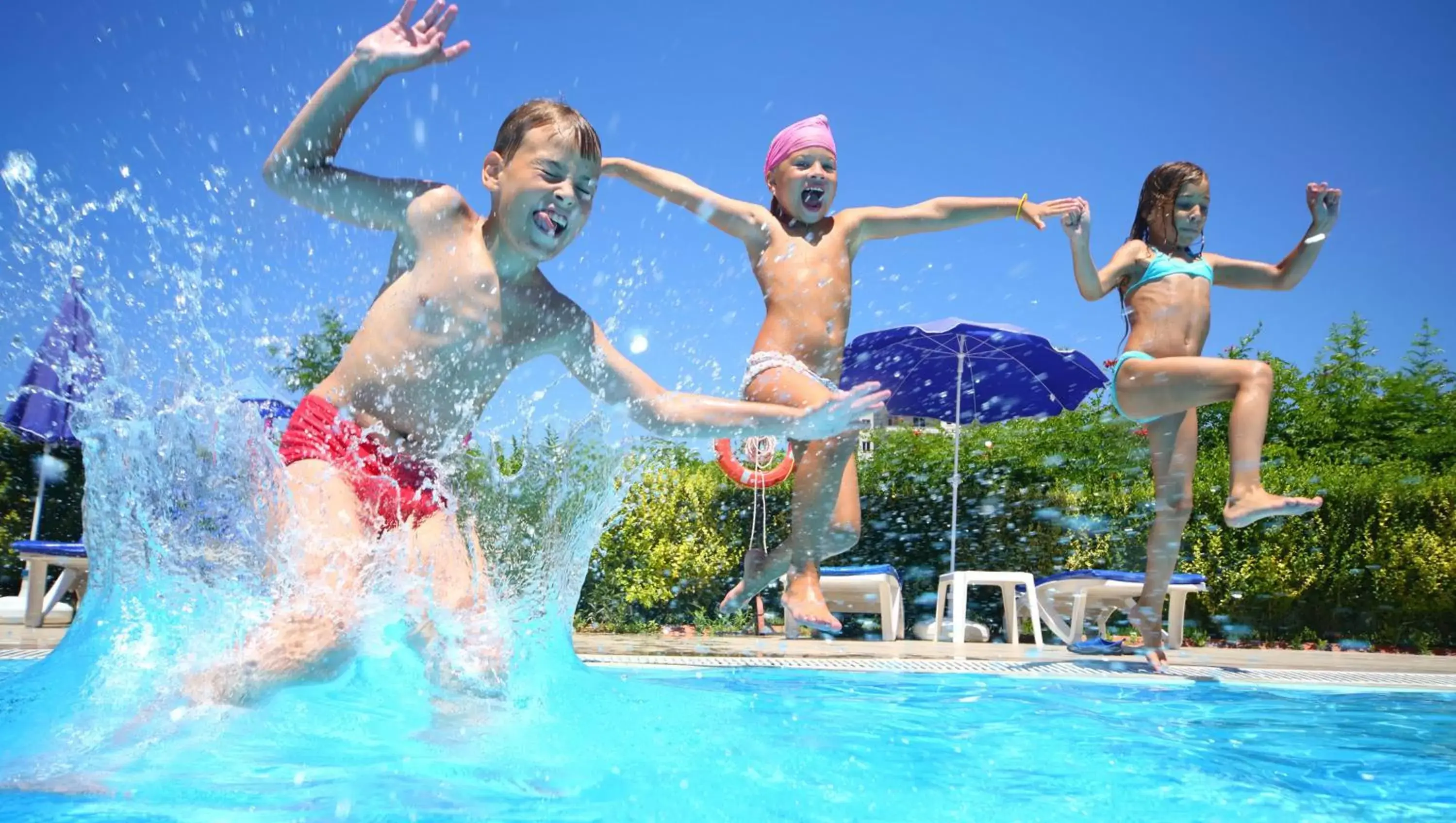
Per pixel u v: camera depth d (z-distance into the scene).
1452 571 8.08
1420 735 3.35
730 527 8.56
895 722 3.21
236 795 1.91
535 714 2.66
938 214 4.16
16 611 7.55
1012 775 2.39
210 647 2.45
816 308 3.75
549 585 3.35
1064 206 4.46
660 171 3.89
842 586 7.68
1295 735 3.28
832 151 3.91
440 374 2.85
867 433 9.04
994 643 7.53
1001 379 7.96
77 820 1.74
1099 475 9.16
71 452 8.61
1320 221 5.05
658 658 5.20
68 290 2.93
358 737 2.36
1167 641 7.41
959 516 8.90
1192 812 2.09
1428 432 11.12
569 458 3.29
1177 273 5.00
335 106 2.65
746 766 2.32
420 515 2.88
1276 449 10.09
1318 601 8.59
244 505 2.64
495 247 2.90
